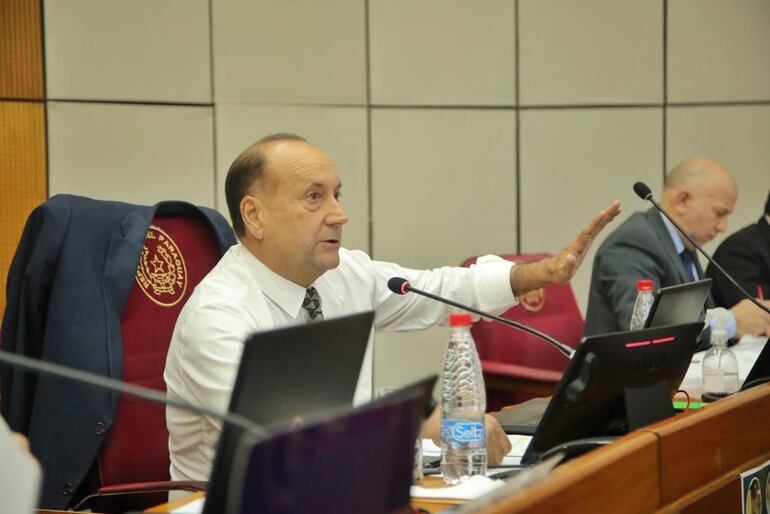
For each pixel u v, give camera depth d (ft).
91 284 11.34
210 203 22.12
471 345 9.50
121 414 11.28
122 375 11.25
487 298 12.69
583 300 24.73
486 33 24.20
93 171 20.80
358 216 23.52
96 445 11.03
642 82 24.73
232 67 22.20
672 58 24.76
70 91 20.49
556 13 24.45
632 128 24.76
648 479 7.91
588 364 8.67
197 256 12.28
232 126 22.22
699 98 24.84
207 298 10.62
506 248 24.56
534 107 24.56
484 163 24.35
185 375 10.40
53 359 11.06
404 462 6.28
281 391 6.56
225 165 22.16
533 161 24.58
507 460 9.67
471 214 24.34
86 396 11.02
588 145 24.70
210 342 10.23
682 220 17.98
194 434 10.62
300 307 11.35
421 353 24.30
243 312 10.58
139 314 11.59
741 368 14.80
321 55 23.03
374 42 23.53
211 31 21.98
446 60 24.02
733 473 9.34
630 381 9.17
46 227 11.51
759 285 19.61
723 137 24.84
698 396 13.00
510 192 24.54
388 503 6.18
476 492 8.09
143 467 11.39
